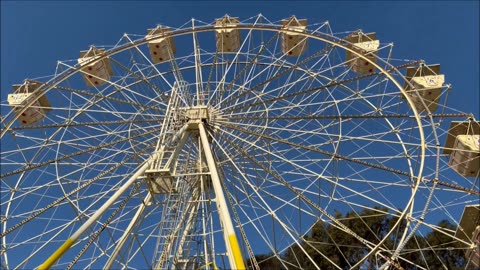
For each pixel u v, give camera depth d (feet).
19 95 78.54
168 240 64.44
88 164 72.38
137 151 72.13
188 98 75.82
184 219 69.36
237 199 73.56
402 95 75.20
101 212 44.32
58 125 71.26
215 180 54.85
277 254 69.97
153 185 54.03
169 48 83.87
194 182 73.05
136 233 54.60
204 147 62.75
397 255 57.72
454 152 67.92
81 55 82.94
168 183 53.67
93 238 55.77
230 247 41.88
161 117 77.00
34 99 73.10
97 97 78.28
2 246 65.46
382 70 73.67
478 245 58.54
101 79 78.54
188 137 70.79
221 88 79.10
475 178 63.10
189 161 73.82
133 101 77.61
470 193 59.77
